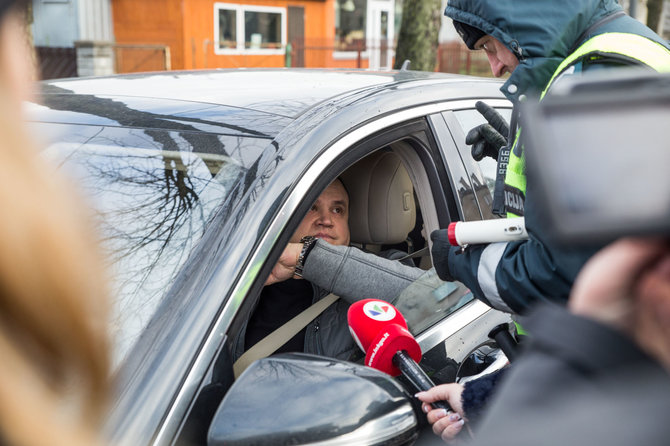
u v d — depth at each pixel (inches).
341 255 77.5
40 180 20.4
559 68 68.7
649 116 20.3
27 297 19.6
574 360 22.1
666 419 19.9
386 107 73.8
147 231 58.6
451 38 707.4
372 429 45.4
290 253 77.3
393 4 786.2
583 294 23.7
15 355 20.1
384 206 87.2
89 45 549.0
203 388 48.6
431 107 80.9
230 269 54.1
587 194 19.8
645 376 21.3
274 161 61.7
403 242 89.4
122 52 590.2
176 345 49.8
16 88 20.7
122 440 44.9
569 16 71.5
